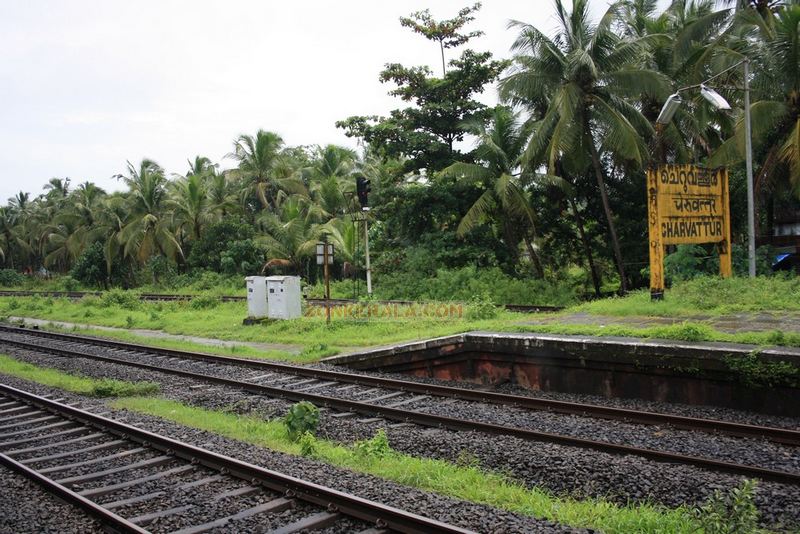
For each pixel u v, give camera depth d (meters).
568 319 14.01
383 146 30.62
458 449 7.88
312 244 34.25
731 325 11.35
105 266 48.38
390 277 27.89
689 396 9.88
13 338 21.56
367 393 11.43
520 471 7.06
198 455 7.43
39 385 12.91
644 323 12.31
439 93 29.70
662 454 7.12
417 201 28.36
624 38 24.22
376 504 5.58
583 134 24.25
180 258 46.75
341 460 7.52
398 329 17.23
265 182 44.56
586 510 5.79
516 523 5.38
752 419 8.87
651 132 23.52
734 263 19.47
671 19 27.45
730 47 23.34
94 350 18.23
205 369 14.54
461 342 12.48
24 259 69.56
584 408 9.28
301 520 5.64
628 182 26.78
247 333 20.02
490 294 23.89
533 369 11.65
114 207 48.31
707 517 5.12
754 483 5.19
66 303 33.72
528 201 27.28
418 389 11.41
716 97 15.27
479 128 26.91
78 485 6.87
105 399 11.66
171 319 24.97
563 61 23.30
